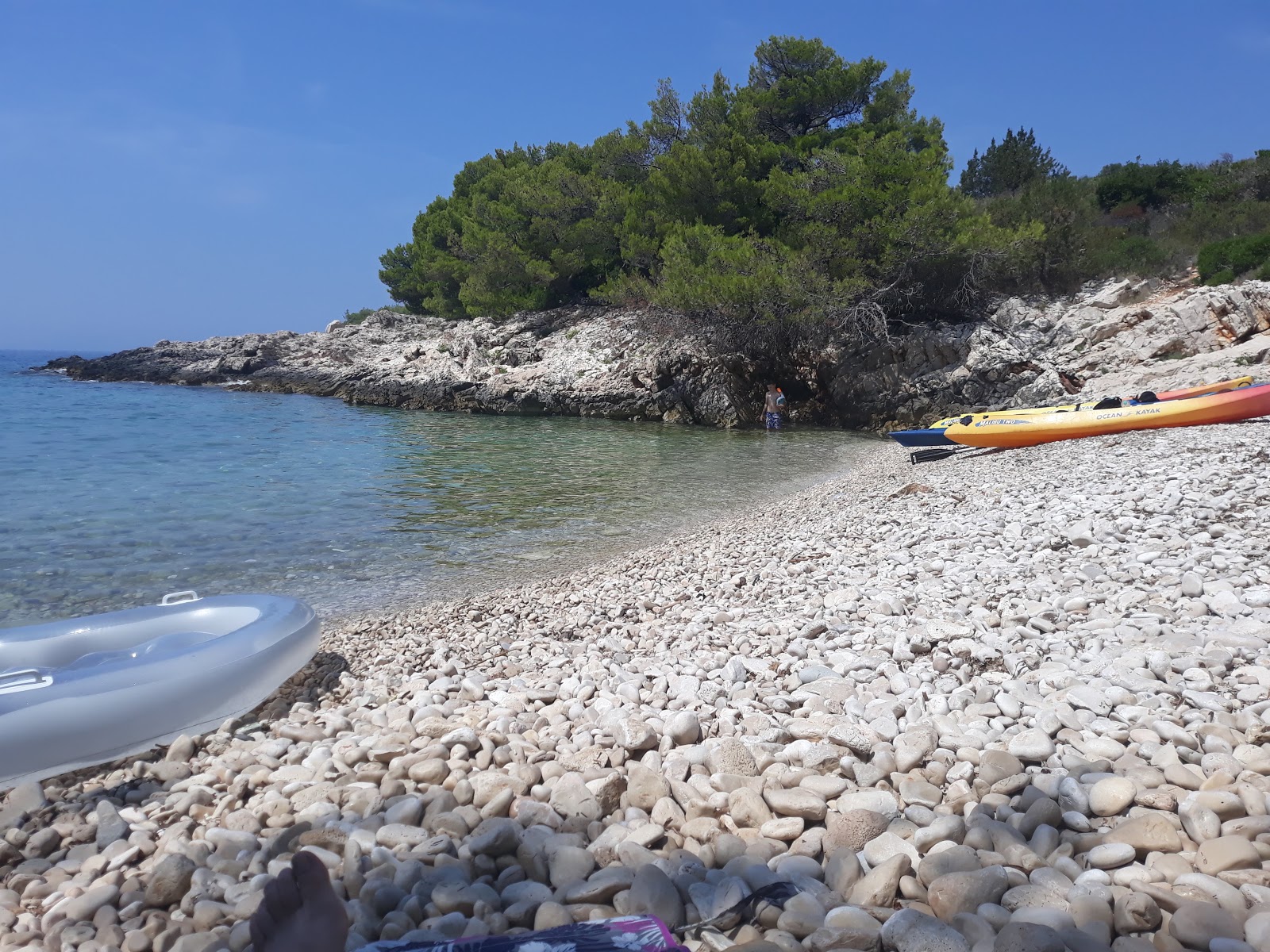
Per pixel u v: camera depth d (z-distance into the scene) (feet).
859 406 94.73
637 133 137.90
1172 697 11.84
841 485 50.60
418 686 16.19
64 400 120.78
